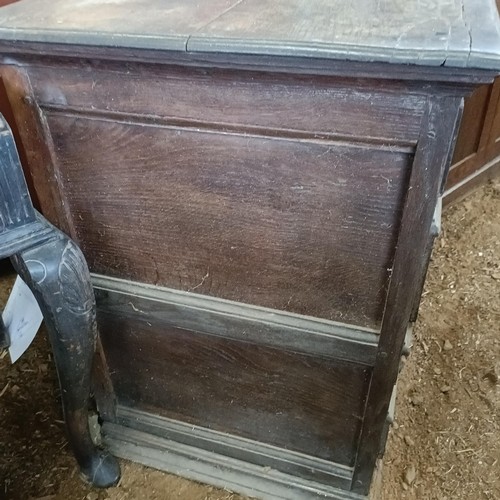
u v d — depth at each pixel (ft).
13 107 2.89
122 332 3.65
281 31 2.29
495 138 6.67
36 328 3.41
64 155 2.99
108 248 3.29
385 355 3.04
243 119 2.55
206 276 3.18
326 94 2.37
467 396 4.69
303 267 2.94
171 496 3.95
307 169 2.62
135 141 2.81
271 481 3.87
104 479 3.96
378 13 2.49
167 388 3.84
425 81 2.19
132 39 2.35
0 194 2.64
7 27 2.56
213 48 2.26
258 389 3.55
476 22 2.32
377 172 2.53
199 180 2.83
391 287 2.81
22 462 4.17
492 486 4.05
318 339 3.11
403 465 4.18
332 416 3.48
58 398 4.62
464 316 5.39
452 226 6.43
